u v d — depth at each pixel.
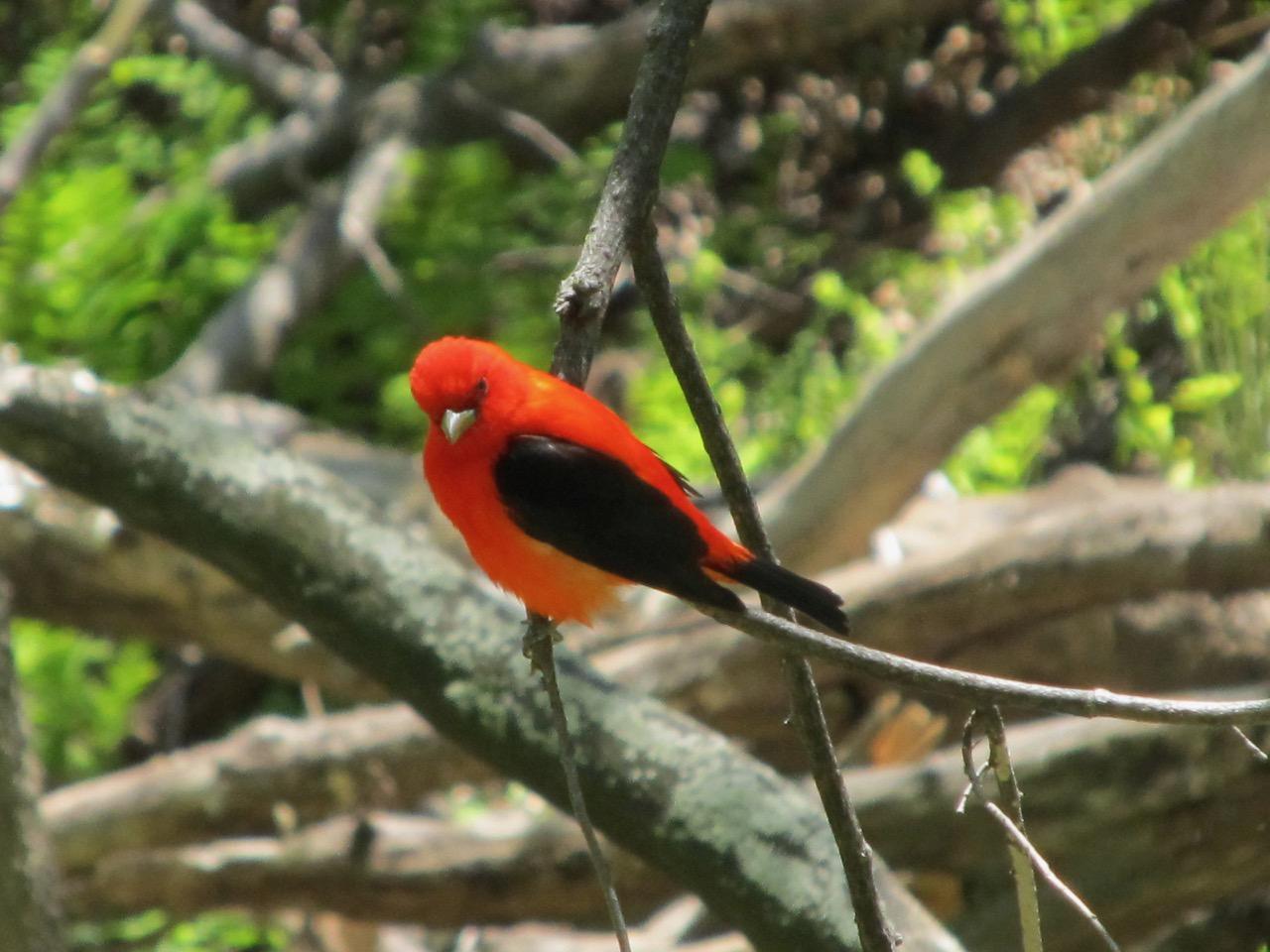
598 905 9.80
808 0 19.89
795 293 21.83
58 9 21.72
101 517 11.72
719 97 23.39
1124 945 9.38
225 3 23.08
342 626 7.14
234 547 7.30
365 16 22.28
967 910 9.11
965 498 14.45
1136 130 20.97
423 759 10.22
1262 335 15.59
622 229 4.68
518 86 20.73
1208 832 8.76
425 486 13.64
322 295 18.84
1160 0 20.33
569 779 4.86
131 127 21.22
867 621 10.66
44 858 7.89
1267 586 10.85
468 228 19.88
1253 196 11.92
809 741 4.76
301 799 10.30
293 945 11.66
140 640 12.52
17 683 7.91
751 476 15.95
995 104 22.19
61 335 16.53
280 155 20.70
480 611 7.05
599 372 19.78
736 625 4.45
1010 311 12.26
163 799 10.24
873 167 22.98
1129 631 10.84
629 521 5.95
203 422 7.56
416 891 9.82
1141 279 12.24
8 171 12.73
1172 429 16.09
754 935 6.08
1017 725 10.95
